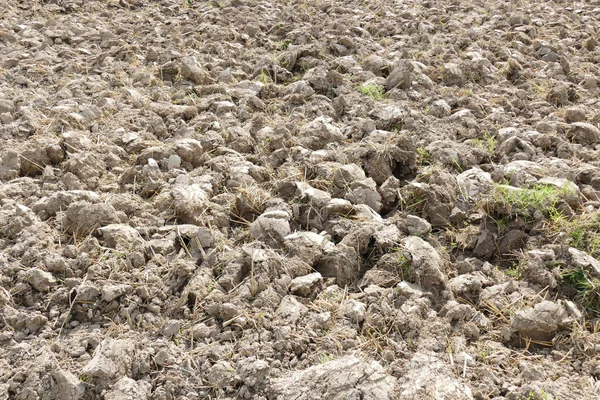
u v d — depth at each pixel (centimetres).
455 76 533
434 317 285
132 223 345
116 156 408
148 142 423
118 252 313
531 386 246
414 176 398
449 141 423
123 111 467
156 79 521
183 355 267
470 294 305
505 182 383
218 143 423
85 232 334
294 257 315
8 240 327
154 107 472
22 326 282
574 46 630
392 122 445
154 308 291
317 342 273
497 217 351
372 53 604
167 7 728
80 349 267
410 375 250
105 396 243
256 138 438
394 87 509
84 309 290
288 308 286
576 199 357
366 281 312
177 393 252
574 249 317
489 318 292
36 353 262
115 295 290
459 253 342
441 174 375
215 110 478
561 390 247
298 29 638
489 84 538
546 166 398
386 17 720
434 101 489
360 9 755
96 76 531
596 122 467
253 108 479
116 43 605
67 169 391
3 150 408
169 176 389
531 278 313
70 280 298
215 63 559
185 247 325
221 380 253
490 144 429
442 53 591
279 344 269
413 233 343
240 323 279
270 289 295
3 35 608
